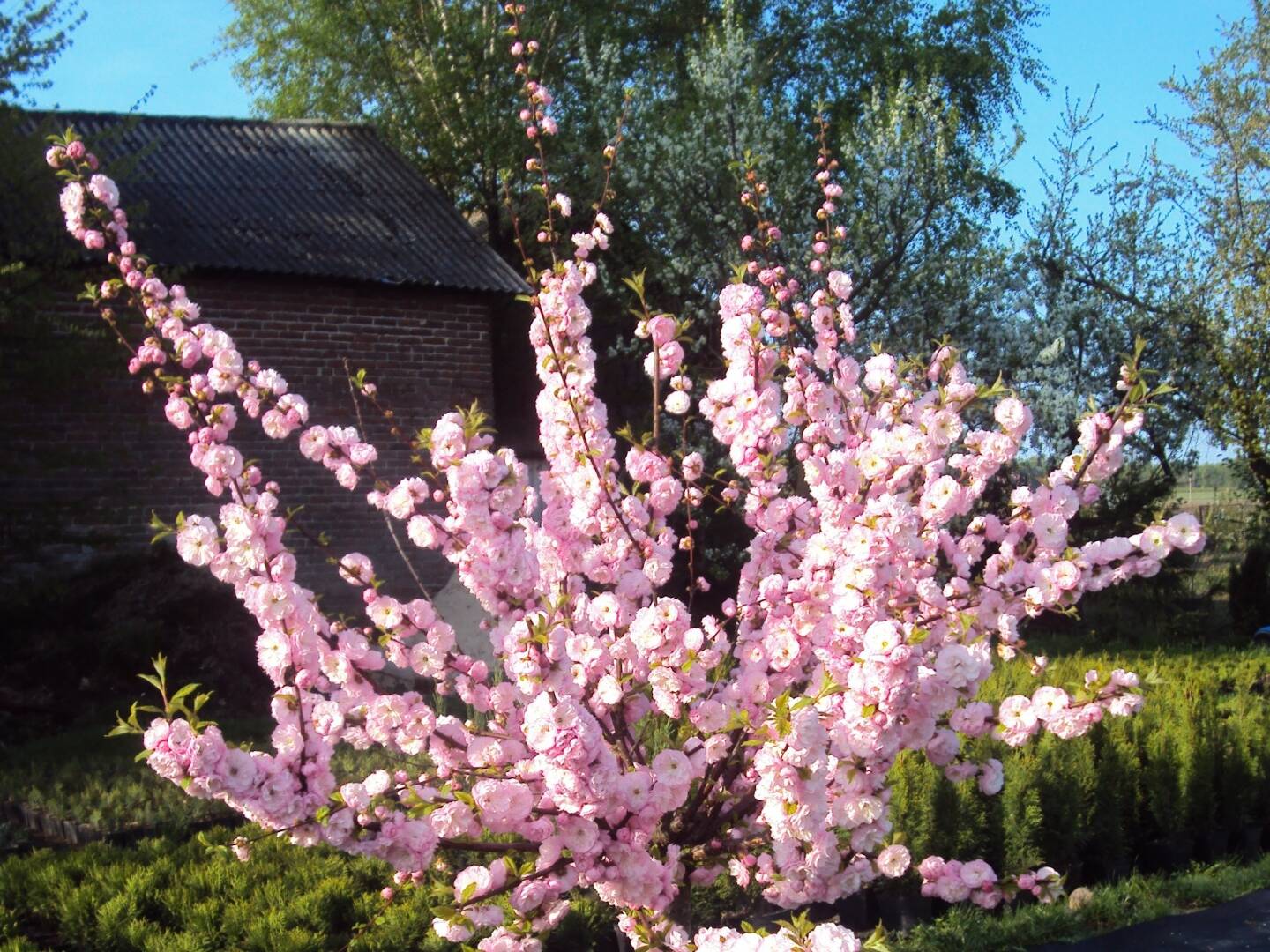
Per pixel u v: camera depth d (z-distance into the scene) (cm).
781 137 1405
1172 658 996
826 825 293
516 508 305
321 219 1312
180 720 259
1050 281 1436
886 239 1334
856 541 294
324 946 423
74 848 547
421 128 1844
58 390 923
